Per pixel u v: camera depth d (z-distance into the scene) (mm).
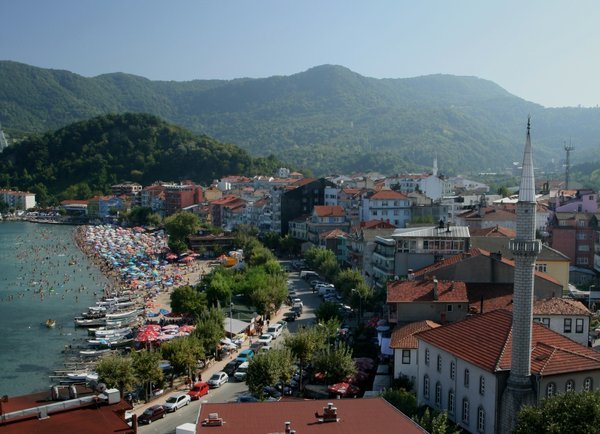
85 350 135750
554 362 71062
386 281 133750
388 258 145625
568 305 100812
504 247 136000
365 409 60156
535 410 59500
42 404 51656
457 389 78000
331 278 187375
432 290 105938
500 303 104125
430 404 84125
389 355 101438
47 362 128125
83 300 191500
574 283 170250
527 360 69812
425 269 119250
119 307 174875
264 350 108062
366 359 106500
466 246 130375
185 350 105188
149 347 128875
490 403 71625
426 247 131250
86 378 113312
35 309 179125
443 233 131625
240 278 177000
